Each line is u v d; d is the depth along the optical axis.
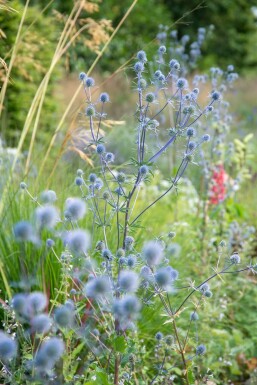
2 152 4.71
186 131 2.91
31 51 5.36
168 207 5.52
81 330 2.84
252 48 24.12
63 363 2.61
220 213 5.35
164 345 3.16
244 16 23.42
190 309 4.13
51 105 7.51
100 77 13.41
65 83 9.98
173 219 5.74
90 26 4.59
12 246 3.61
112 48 15.09
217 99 2.96
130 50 15.73
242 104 14.80
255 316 4.41
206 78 5.39
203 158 5.00
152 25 17.39
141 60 2.83
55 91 8.16
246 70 24.27
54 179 4.36
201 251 4.89
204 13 22.12
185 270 4.53
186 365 2.84
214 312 4.11
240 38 23.25
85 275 3.57
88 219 3.88
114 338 2.54
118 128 6.57
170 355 3.60
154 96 2.75
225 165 6.45
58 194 4.02
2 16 5.99
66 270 2.83
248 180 7.20
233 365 3.80
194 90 2.95
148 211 5.09
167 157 7.03
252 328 4.26
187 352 3.83
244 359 4.01
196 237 5.01
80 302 2.85
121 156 6.31
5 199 3.88
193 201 5.84
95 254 3.61
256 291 4.62
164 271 2.38
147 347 3.84
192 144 2.86
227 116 5.23
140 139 2.82
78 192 4.30
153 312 3.75
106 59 14.83
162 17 18.22
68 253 2.85
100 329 3.38
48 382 2.45
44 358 2.08
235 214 5.65
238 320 4.41
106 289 2.23
